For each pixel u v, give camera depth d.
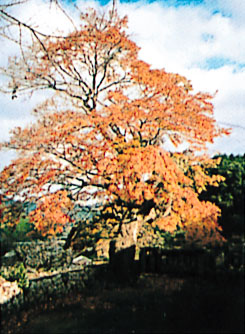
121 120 12.74
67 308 9.92
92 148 12.55
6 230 14.23
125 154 12.27
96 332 7.51
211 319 7.75
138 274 13.65
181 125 13.02
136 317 8.32
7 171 12.54
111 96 13.96
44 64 13.58
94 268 13.79
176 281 12.61
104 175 12.76
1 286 11.47
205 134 13.41
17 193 12.38
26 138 12.61
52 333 7.78
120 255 13.38
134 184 12.43
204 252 13.89
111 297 10.63
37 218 12.13
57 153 12.79
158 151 12.16
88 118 12.78
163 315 8.34
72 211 13.67
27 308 10.57
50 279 12.63
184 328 7.23
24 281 12.73
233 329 7.01
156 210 14.20
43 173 12.70
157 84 13.61
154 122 12.95
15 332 8.15
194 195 13.20
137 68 14.03
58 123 13.00
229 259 13.48
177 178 12.83
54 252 16.25
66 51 13.15
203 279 12.73
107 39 13.39
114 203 14.24
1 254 13.57
